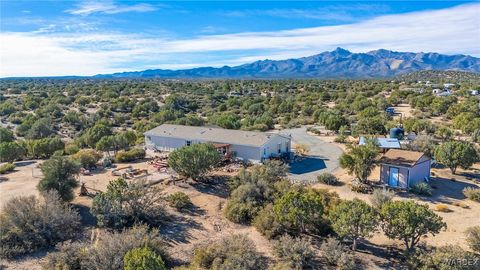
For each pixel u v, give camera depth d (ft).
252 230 71.82
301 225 68.18
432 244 64.28
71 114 250.37
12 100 346.74
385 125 178.50
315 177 106.22
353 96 312.91
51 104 287.48
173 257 61.93
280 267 55.42
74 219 71.36
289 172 112.06
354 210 60.29
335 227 61.41
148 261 50.06
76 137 194.29
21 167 120.47
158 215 75.72
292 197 67.87
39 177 106.63
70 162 85.46
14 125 242.78
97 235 69.05
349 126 185.26
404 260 59.41
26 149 138.21
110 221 72.43
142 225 68.08
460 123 173.37
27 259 61.31
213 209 81.51
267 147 123.44
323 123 204.54
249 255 57.21
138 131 193.16
